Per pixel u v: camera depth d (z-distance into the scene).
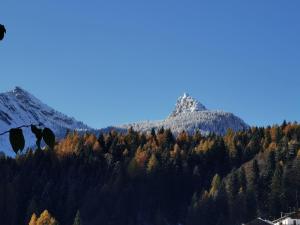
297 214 168.25
